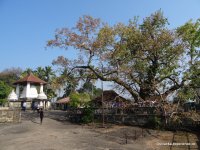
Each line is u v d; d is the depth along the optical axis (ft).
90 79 124.98
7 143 69.46
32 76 217.36
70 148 64.75
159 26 121.08
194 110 100.53
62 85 124.16
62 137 78.74
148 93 115.24
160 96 105.91
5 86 146.30
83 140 74.84
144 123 102.01
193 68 113.09
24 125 100.58
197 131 92.99
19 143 69.41
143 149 66.80
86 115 112.88
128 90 117.50
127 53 118.11
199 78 111.75
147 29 120.16
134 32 118.01
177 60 116.88
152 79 114.01
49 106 248.52
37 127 97.04
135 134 85.87
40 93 211.82
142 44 117.29
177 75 114.73
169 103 102.47
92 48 115.75
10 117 108.88
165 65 117.50
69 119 120.16
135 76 117.39
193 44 116.26
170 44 116.37
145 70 117.60
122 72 114.73
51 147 65.16
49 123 109.19
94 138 78.48
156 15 120.47
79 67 120.98
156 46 115.14
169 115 96.58
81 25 116.98
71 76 124.16
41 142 70.69
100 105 123.65
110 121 110.01
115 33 115.14
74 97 127.13
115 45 115.75
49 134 83.15
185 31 117.60
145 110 103.35
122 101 117.29
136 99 116.47
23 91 212.84
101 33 114.11
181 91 110.83
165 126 96.27
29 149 62.85
